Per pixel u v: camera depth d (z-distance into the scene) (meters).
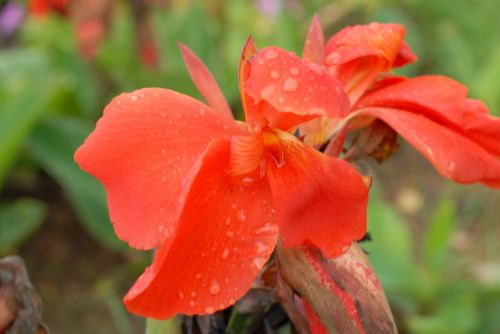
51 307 1.00
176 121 0.33
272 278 0.37
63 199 1.15
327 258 0.34
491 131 0.36
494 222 1.14
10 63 1.18
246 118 0.34
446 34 1.33
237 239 0.32
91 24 0.98
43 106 0.88
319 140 0.37
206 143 0.33
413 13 1.44
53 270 1.05
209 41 1.02
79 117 1.12
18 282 0.35
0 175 0.93
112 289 1.03
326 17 1.46
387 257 0.88
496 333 0.90
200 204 0.32
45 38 1.23
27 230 0.96
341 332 0.34
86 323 0.99
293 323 0.37
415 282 0.89
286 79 0.31
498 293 0.89
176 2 1.14
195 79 0.36
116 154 0.32
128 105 0.33
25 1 1.41
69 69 1.12
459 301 0.87
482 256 1.08
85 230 1.11
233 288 0.32
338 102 0.31
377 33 0.37
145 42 0.98
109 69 1.07
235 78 1.07
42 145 0.91
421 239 1.12
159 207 0.32
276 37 1.14
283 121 0.33
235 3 1.30
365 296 0.34
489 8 1.30
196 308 0.31
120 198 0.32
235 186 0.33
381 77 0.38
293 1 1.41
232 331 0.39
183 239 0.31
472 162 0.35
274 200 0.32
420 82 0.37
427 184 1.21
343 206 0.33
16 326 0.35
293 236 0.32
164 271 0.31
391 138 0.38
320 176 0.33
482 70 1.20
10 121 0.87
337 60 0.36
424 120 0.36
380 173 1.24
